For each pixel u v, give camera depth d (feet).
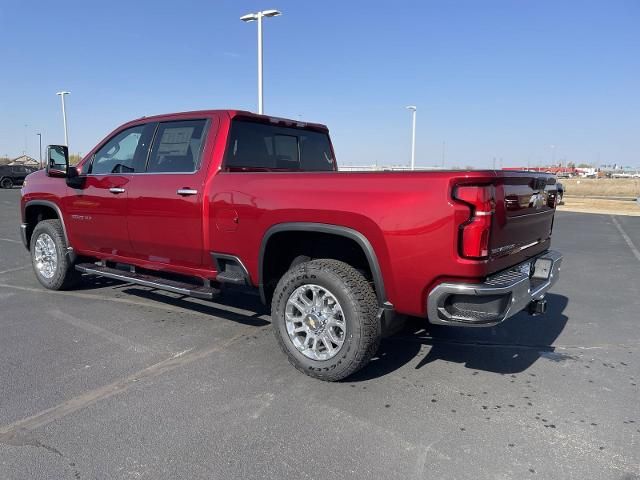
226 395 11.63
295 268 12.61
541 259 13.74
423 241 10.61
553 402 11.51
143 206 16.10
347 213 11.53
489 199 10.28
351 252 13.21
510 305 10.74
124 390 11.83
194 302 19.31
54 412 10.77
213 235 14.38
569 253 33.76
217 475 8.71
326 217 11.91
